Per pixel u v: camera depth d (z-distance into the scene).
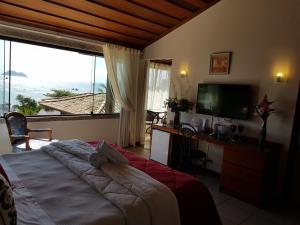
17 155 2.36
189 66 4.38
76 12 3.74
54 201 1.53
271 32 3.30
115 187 1.70
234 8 3.70
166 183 1.89
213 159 4.03
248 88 3.45
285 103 3.18
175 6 3.92
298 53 3.05
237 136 3.47
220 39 3.88
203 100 4.05
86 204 1.51
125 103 5.15
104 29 4.39
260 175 2.87
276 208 2.98
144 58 5.33
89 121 4.90
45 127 4.30
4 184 1.14
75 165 2.03
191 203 1.81
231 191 3.20
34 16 3.71
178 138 4.11
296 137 3.21
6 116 3.52
